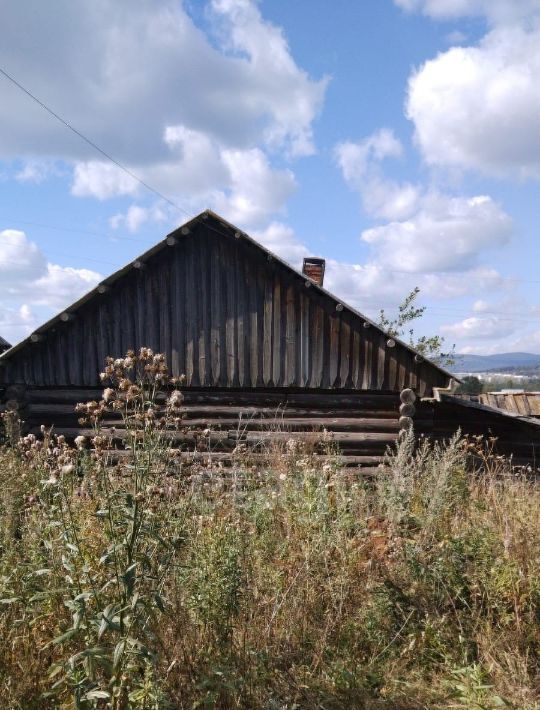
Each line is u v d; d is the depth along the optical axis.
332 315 10.65
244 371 10.62
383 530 5.42
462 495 5.98
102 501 3.31
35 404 10.56
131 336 10.54
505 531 4.81
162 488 3.30
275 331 10.64
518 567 4.37
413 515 5.37
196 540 3.74
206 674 3.26
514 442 11.42
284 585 4.22
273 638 3.75
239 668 3.42
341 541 4.53
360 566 4.52
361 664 3.81
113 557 2.97
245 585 3.88
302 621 3.94
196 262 10.62
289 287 10.63
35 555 3.46
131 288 10.54
